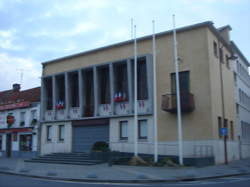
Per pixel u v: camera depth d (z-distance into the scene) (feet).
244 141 107.86
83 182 45.32
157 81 80.43
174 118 76.64
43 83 101.81
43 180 46.78
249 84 131.44
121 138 84.23
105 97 89.30
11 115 114.83
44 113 101.35
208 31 76.54
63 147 94.94
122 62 84.17
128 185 41.27
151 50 82.48
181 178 46.80
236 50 107.14
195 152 72.95
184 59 77.66
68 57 98.37
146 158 71.97
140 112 80.89
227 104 86.63
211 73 75.15
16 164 75.77
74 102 95.86
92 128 90.43
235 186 38.81
